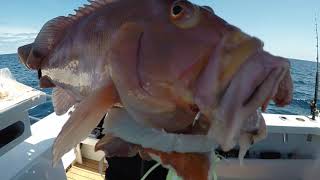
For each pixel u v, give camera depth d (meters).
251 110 0.21
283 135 0.87
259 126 0.22
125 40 0.27
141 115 0.26
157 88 0.25
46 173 0.66
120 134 0.26
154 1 0.27
